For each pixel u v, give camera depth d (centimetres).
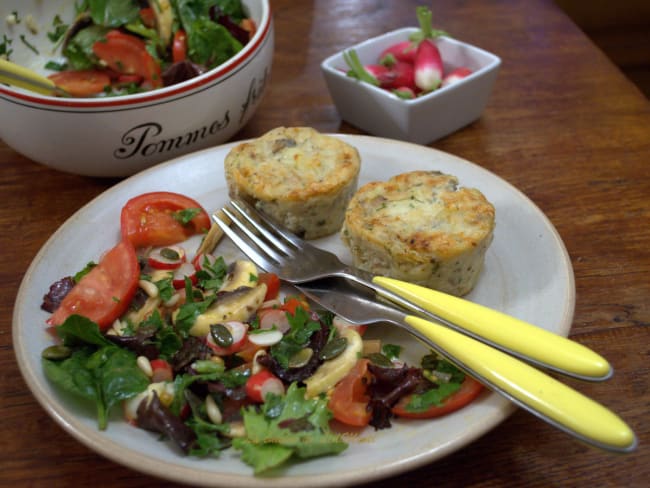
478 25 58
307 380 28
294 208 36
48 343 30
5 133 41
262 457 24
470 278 33
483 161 44
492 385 25
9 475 27
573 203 40
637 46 79
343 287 33
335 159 38
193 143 43
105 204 38
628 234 38
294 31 58
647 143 45
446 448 24
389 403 27
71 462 28
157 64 46
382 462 24
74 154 40
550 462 27
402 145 41
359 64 46
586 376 24
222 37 45
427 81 46
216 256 37
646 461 27
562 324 29
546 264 33
